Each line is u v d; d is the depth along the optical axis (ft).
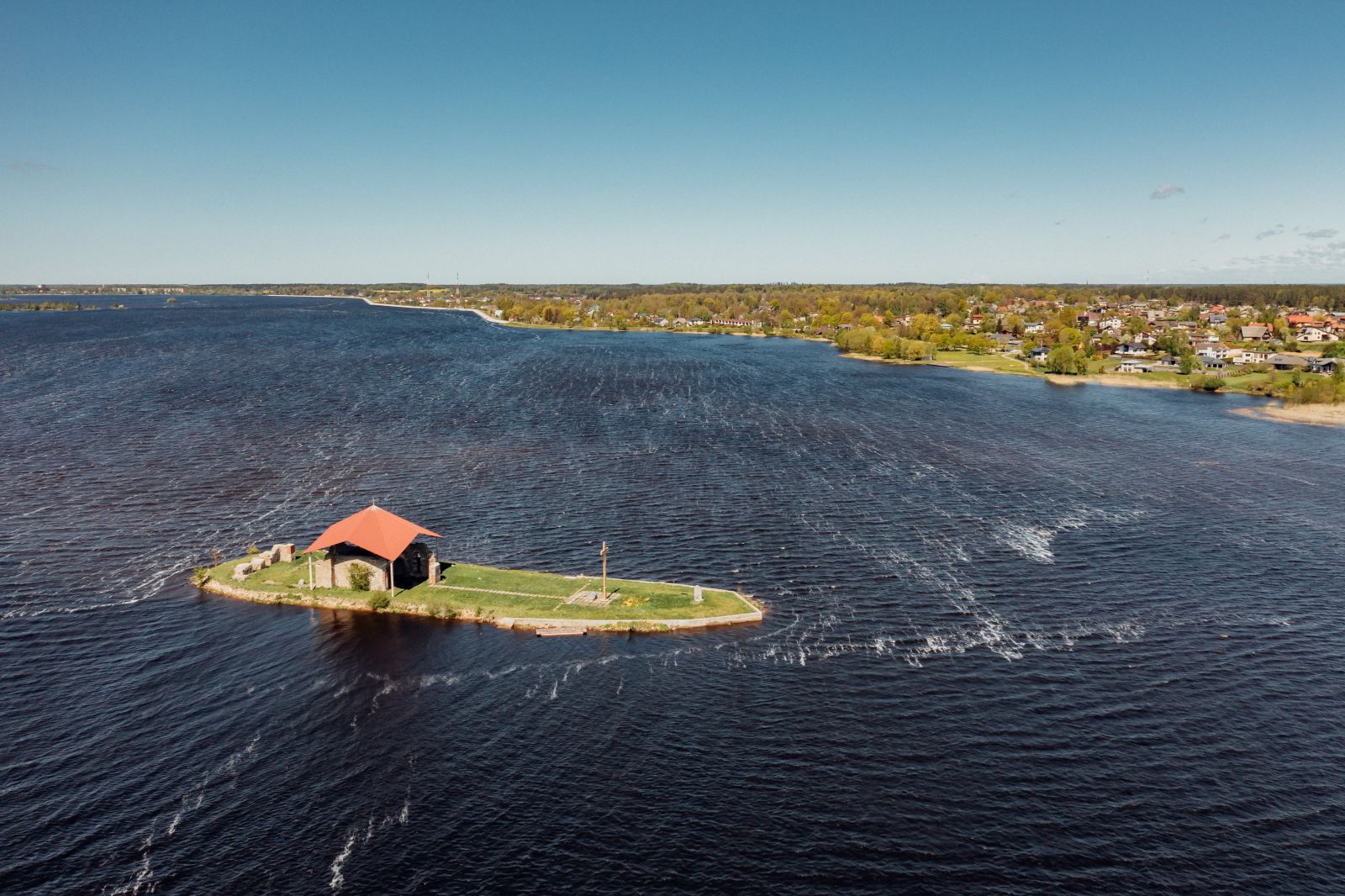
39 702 224.12
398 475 453.99
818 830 179.42
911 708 226.58
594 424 609.83
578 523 377.91
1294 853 174.60
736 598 290.97
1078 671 248.52
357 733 213.05
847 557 338.75
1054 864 170.50
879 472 480.23
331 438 543.39
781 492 434.30
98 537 350.02
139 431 552.41
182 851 171.32
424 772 197.77
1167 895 162.91
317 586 297.53
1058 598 301.84
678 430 593.83
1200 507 419.33
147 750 204.23
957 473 482.28
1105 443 580.30
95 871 165.37
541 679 239.91
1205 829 181.57
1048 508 414.00
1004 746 210.38
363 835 176.96
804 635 268.41
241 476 447.01
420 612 279.90
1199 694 236.43
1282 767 203.72
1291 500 434.71
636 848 173.88
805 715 222.28
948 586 310.86
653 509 400.06
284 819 181.47
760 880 165.78
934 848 174.60
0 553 329.11
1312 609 295.89
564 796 189.78
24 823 178.09
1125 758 206.18
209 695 229.45
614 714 222.28
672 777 196.44
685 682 238.89
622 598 288.51
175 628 268.41
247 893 160.76
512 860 170.50
